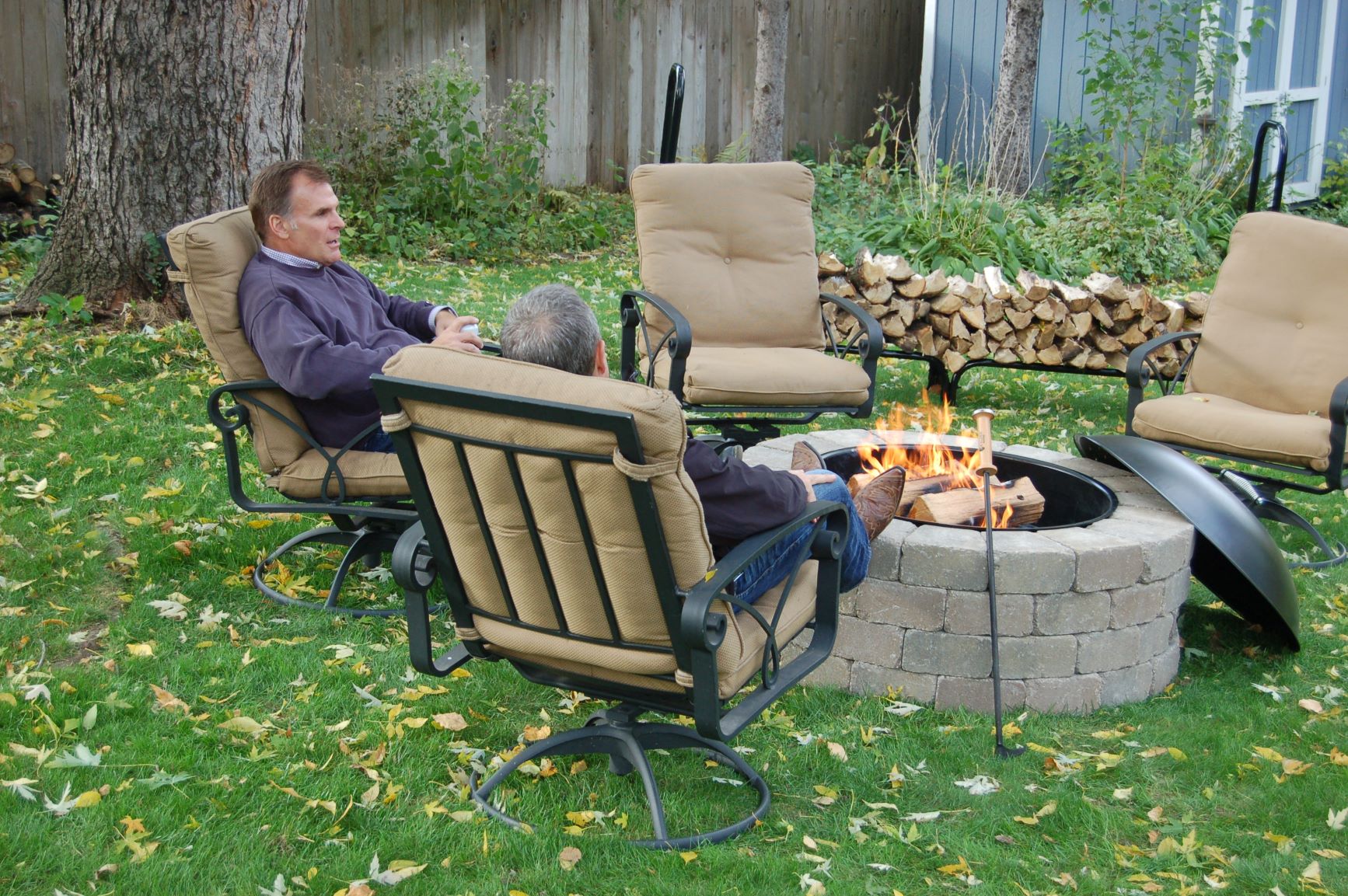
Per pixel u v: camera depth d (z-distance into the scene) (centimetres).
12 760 251
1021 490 356
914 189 891
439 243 850
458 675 308
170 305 574
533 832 241
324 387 330
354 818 243
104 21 544
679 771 270
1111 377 646
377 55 933
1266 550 325
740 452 438
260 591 348
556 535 215
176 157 563
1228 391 473
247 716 279
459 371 209
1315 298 464
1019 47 923
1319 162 1235
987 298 571
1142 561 309
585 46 1045
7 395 474
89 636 317
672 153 548
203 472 429
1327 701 314
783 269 507
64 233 572
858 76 1241
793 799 262
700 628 207
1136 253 864
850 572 268
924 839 247
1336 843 251
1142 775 276
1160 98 1060
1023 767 278
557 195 961
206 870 223
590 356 236
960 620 303
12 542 355
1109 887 233
